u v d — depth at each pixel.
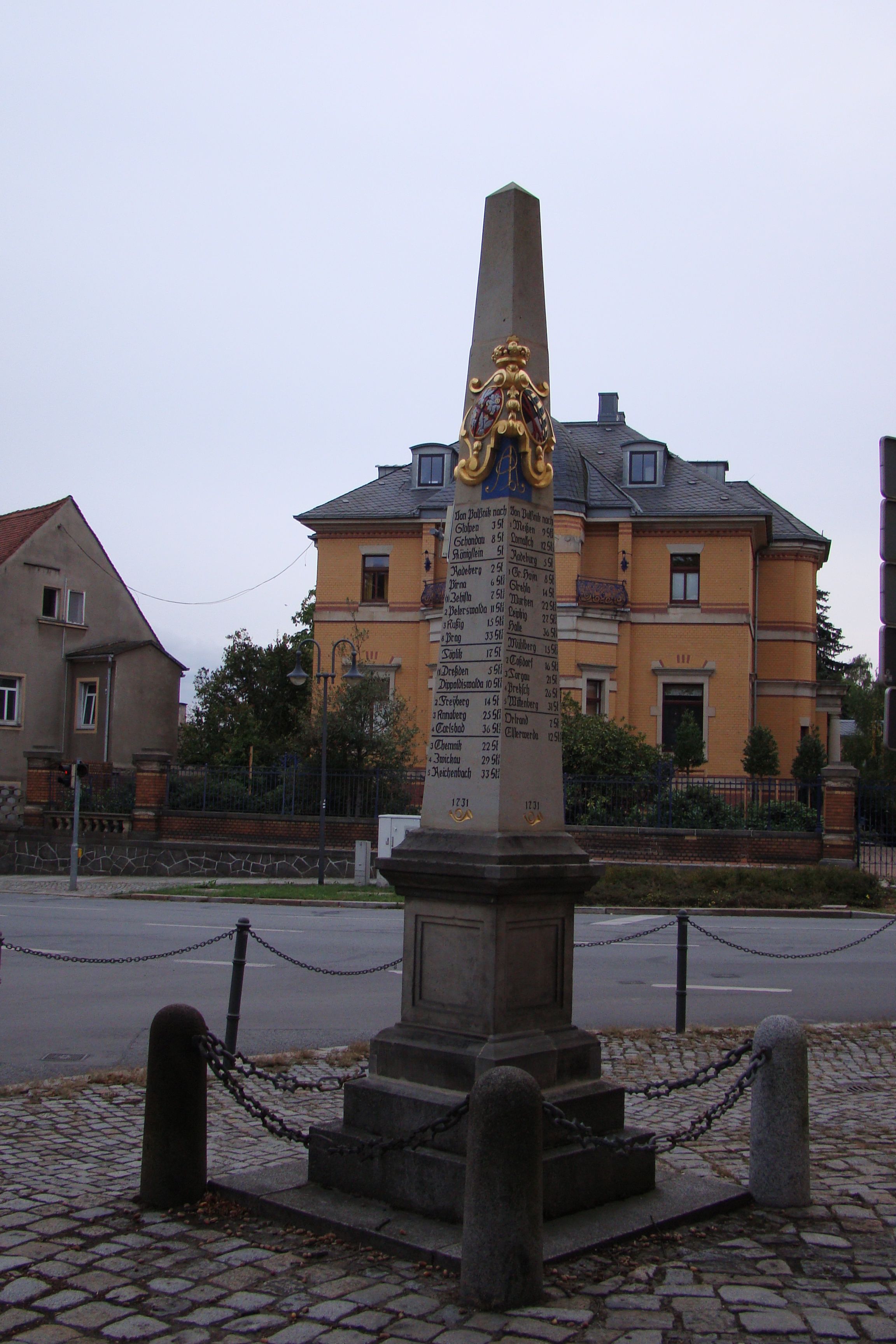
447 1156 4.95
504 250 6.04
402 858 5.59
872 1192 5.61
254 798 27.58
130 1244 4.82
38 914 19.58
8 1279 4.46
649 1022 10.29
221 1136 6.71
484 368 6.01
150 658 39.38
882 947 15.94
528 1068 5.17
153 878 27.02
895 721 6.98
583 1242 4.71
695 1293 4.33
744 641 36.38
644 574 37.06
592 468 39.06
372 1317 4.11
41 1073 8.34
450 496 38.28
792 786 25.92
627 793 26.09
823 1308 4.22
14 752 37.38
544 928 5.48
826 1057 8.94
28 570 38.06
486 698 5.62
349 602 39.31
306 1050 8.98
